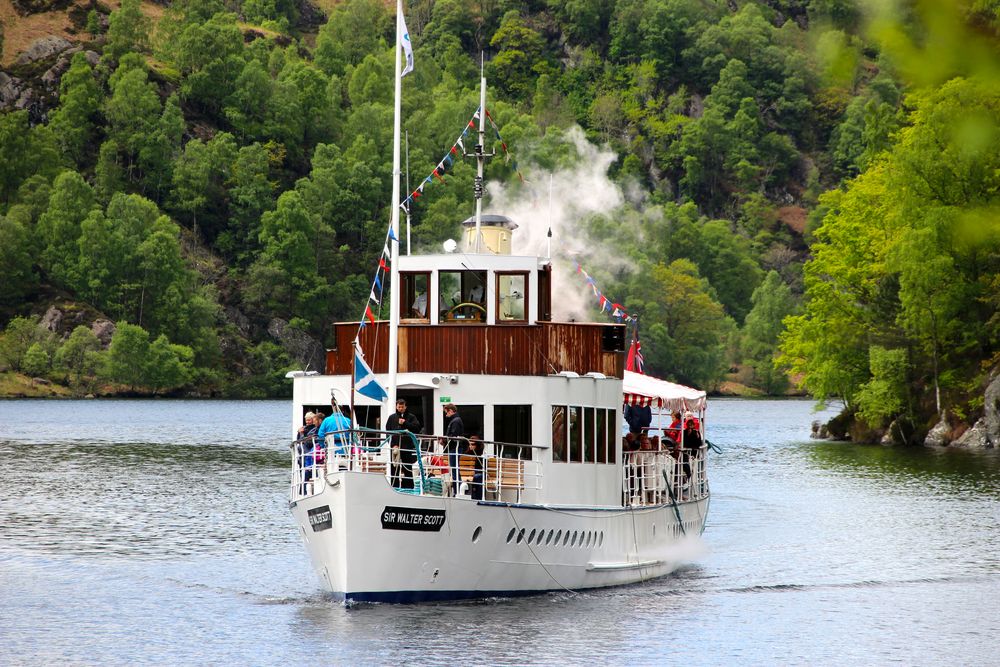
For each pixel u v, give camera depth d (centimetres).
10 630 6075
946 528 9912
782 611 6481
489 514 5803
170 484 14138
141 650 5588
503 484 5884
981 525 10081
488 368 6253
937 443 19962
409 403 6281
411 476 5850
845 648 5672
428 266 6306
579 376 6228
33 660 5441
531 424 6141
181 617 6334
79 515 11100
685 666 5241
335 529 5562
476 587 5906
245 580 7550
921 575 7694
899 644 5766
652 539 7138
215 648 5566
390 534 5572
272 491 13362
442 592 5816
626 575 6800
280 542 9331
